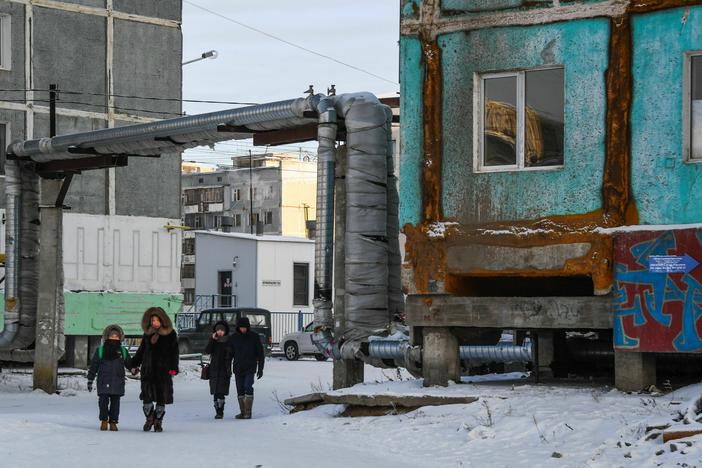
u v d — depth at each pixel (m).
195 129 24.94
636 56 18.14
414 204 19.97
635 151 18.12
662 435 13.91
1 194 38.31
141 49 41.75
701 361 19.58
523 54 19.08
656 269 17.77
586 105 18.48
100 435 17.14
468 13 19.56
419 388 19.56
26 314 30.38
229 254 69.75
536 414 16.30
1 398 28.67
